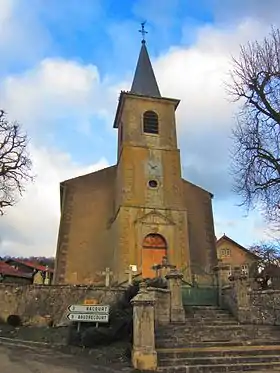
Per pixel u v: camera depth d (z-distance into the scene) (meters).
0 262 34.72
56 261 21.27
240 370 9.35
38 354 10.33
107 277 18.75
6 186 23.08
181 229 21.03
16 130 23.73
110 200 23.47
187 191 25.02
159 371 9.10
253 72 13.94
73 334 11.74
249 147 13.44
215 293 15.15
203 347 10.54
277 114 13.03
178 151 23.19
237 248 45.75
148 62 27.69
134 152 22.45
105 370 9.05
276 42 13.98
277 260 21.23
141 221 20.52
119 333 11.44
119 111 25.28
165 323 12.43
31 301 13.90
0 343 11.42
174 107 24.64
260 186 13.18
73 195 23.16
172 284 13.15
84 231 22.30
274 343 11.01
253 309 13.27
